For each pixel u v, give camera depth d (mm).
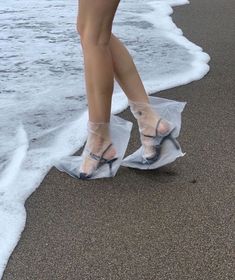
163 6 8156
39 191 3000
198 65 5250
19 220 2734
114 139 3109
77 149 3521
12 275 2352
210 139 3537
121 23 7074
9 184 3080
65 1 8430
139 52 5766
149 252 2469
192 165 3217
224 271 2330
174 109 3160
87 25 2711
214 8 7934
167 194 2926
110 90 2900
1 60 5465
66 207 2844
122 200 2889
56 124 3965
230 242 2520
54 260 2438
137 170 3184
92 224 2689
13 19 7184
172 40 6250
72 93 4594
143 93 3047
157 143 3074
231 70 5070
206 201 2852
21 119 4062
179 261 2402
